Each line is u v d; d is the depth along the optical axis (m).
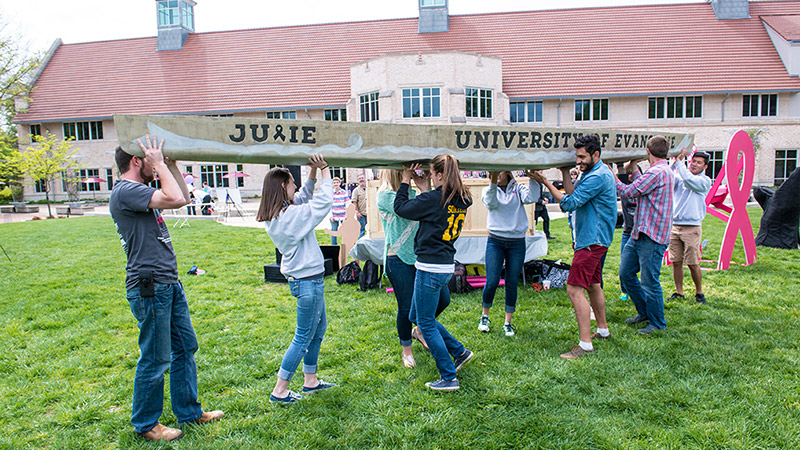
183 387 3.02
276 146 3.07
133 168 2.82
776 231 8.95
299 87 29.62
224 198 20.12
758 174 26.50
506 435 2.85
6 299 6.11
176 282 2.92
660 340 4.27
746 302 5.44
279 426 3.04
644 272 4.48
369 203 6.54
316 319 3.28
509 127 3.77
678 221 5.46
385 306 5.59
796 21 28.64
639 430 2.87
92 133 31.28
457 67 24.36
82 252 9.83
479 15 31.98
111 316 5.33
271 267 7.01
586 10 31.41
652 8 31.17
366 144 3.28
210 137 2.92
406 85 24.59
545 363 3.83
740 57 27.78
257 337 4.61
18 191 32.56
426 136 3.45
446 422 3.01
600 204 3.93
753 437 2.79
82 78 32.62
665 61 28.09
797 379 3.43
